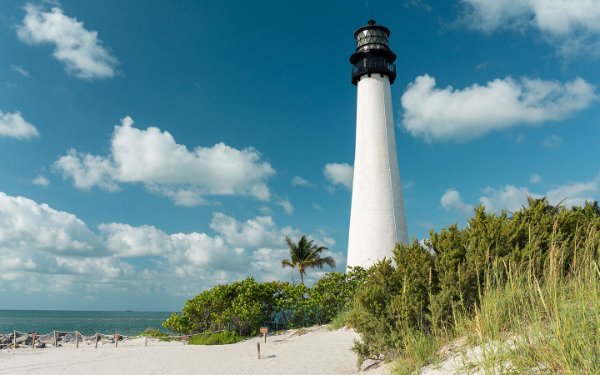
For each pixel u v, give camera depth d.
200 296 28.67
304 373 12.38
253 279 29.22
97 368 16.80
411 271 10.23
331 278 27.64
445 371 7.29
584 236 9.32
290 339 21.05
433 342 8.53
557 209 11.98
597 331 5.39
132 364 17.14
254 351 17.81
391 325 9.84
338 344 16.88
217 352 18.73
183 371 14.95
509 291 7.56
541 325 6.24
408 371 8.13
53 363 18.84
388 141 32.66
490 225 10.13
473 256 9.48
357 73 34.19
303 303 27.52
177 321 28.44
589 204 12.88
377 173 31.81
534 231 9.85
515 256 9.20
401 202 31.97
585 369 5.15
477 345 7.45
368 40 34.44
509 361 6.23
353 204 32.47
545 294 7.06
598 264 7.13
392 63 35.03
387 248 30.41
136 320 127.94
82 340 35.38
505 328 7.29
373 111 33.16
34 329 74.62
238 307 26.86
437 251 10.79
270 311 29.03
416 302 9.49
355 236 31.64
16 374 16.44
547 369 5.70
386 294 10.20
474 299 9.16
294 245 49.38
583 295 6.40
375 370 9.78
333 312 26.56
